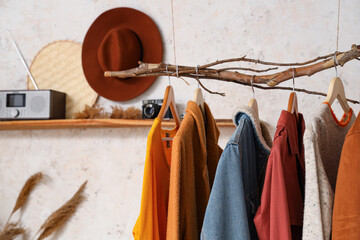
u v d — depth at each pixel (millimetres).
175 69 933
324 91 1623
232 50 1752
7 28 2057
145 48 1804
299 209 788
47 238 1917
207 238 689
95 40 1847
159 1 1851
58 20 1988
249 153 800
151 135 792
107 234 1864
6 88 2037
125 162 1870
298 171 874
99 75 1836
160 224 854
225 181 708
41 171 1969
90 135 1921
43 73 1987
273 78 847
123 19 1843
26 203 1968
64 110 1902
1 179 2010
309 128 685
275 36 1699
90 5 1947
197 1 1806
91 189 1899
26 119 1765
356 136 616
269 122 1686
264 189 714
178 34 1819
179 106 1794
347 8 1611
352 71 1591
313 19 1655
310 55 1650
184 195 755
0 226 1984
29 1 2033
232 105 1736
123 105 1866
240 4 1752
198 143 843
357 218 593
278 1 1703
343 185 620
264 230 711
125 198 1858
